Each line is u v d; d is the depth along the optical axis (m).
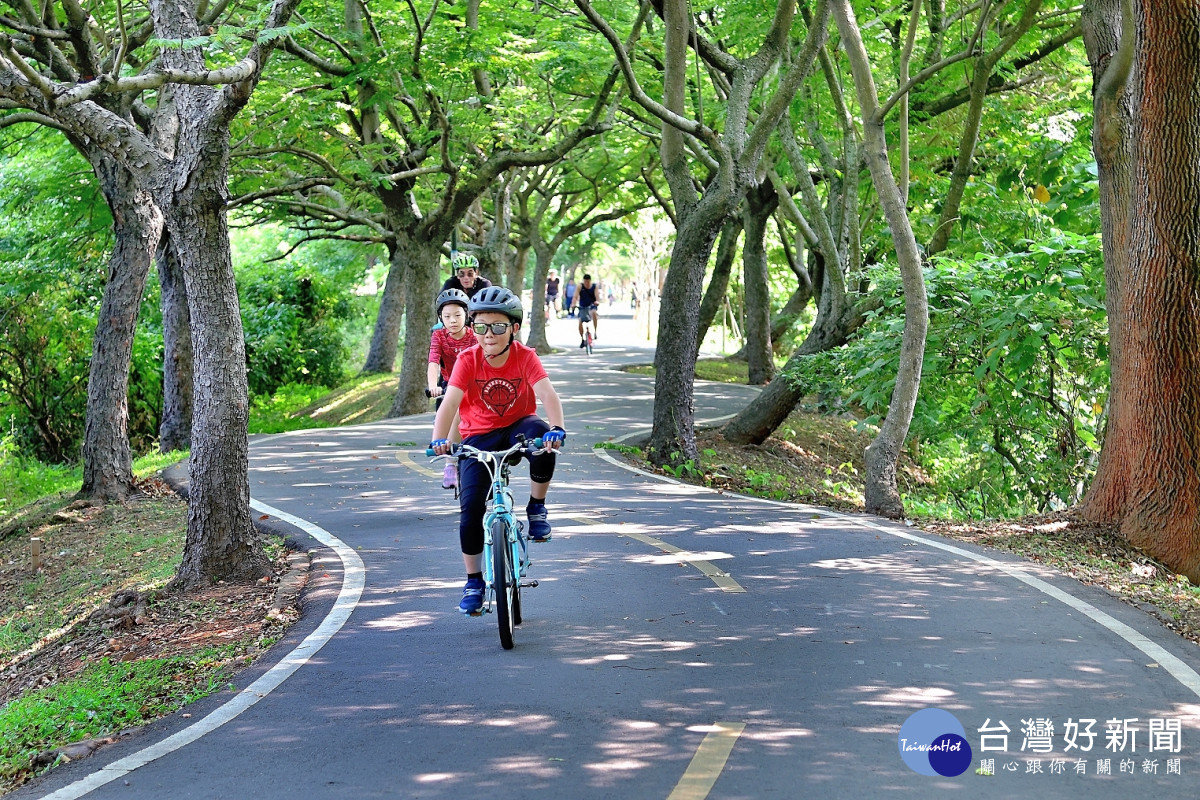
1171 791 4.44
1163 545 9.80
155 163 9.27
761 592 7.88
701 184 29.61
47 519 13.41
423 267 22.31
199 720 5.51
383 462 15.12
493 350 6.46
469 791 4.52
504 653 6.46
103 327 14.11
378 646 6.69
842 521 10.86
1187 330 9.70
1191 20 9.26
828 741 4.99
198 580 9.12
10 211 22.31
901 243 11.89
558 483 13.21
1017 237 17.58
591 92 20.78
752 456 17.91
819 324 17.78
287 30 8.52
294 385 34.53
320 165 20.62
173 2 8.86
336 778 4.71
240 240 45.41
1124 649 6.43
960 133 20.22
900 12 17.61
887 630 6.86
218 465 9.16
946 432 16.03
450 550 9.46
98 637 7.99
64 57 14.52
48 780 4.86
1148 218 9.76
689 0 14.35
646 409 21.59
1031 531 10.41
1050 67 20.23
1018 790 4.45
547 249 35.88
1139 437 10.00
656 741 5.02
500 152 21.09
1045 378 15.23
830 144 20.67
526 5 20.56
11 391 27.89
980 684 5.79
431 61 17.39
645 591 7.92
